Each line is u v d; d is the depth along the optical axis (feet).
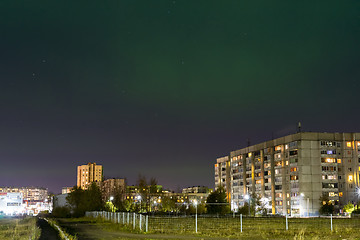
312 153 445.37
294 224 194.59
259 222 219.41
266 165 503.61
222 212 381.19
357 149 448.65
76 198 435.12
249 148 546.26
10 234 138.00
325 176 442.09
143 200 399.85
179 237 123.13
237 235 128.67
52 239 117.80
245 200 529.04
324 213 414.21
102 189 532.73
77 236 131.03
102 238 122.72
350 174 446.19
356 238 116.67
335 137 452.76
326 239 113.70
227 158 633.61
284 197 464.65
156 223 200.54
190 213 407.23
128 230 155.02
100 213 286.05
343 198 441.68
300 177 440.86
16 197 599.57
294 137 455.63
